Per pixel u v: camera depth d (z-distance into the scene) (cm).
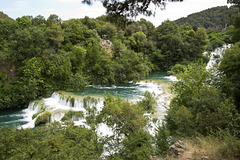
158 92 3012
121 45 5034
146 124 1470
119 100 1883
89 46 4025
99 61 3959
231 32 1152
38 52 2986
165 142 895
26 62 2777
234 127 818
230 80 1198
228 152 584
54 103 2547
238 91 1056
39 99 2678
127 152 994
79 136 1020
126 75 4234
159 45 6931
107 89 3322
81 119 2036
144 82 4034
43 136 927
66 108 2323
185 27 9162
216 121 876
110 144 1138
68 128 1083
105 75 3894
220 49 6600
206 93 1105
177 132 947
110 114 1346
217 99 984
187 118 980
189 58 6606
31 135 857
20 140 809
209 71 1413
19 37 2822
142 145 976
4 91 2467
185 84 1430
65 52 3412
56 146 866
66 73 3155
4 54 2673
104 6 571
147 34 7969
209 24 15462
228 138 680
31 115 2234
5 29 2997
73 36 4156
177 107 1249
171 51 6662
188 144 764
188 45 6612
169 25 6856
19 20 3350
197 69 1458
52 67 2939
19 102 2556
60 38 3503
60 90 3038
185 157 655
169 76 5003
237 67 1165
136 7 597
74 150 801
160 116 1834
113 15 617
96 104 2369
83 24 5012
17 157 666
